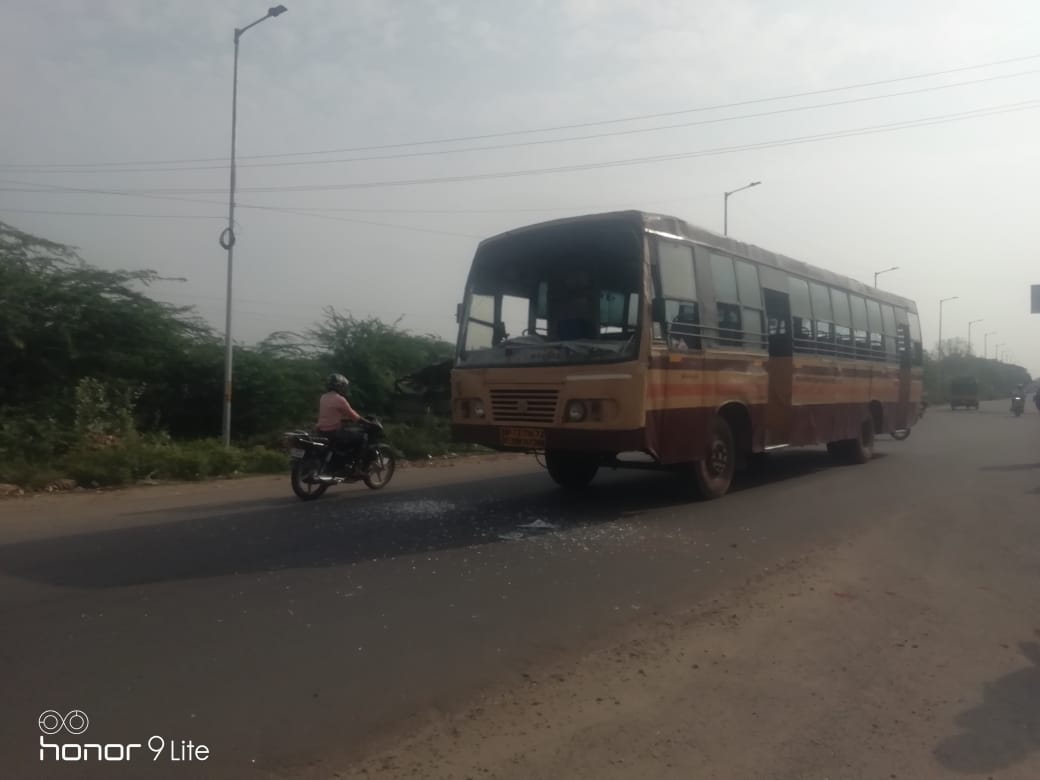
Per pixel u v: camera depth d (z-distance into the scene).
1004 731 4.59
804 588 7.33
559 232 10.91
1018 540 9.40
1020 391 48.53
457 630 6.11
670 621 6.38
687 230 11.20
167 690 4.98
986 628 6.31
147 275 19.73
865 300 17.34
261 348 21.67
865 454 17.28
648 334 10.02
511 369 10.75
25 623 6.15
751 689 5.11
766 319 12.96
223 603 6.68
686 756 4.26
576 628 6.20
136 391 18.86
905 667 5.50
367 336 23.58
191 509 11.29
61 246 19.34
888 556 8.58
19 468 13.68
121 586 7.16
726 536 9.43
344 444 12.55
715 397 11.46
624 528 9.83
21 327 17.34
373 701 4.86
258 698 4.88
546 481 14.41
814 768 4.15
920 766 4.19
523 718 4.69
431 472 16.25
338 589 7.11
